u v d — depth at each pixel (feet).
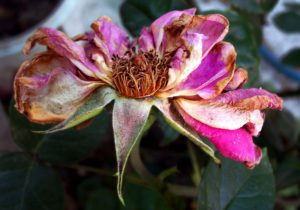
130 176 0.83
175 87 0.67
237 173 0.75
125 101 0.67
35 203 0.80
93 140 0.85
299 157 1.05
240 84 0.67
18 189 0.80
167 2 0.93
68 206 1.09
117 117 0.66
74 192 1.10
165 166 1.04
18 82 0.68
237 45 0.86
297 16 1.22
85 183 0.94
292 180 0.98
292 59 1.17
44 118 0.69
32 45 0.69
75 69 0.69
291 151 1.05
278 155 1.04
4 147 1.12
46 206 0.80
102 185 0.94
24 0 1.40
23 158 0.83
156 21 0.69
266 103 0.64
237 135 0.65
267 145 1.03
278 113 1.10
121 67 0.67
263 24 1.09
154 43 0.70
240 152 0.64
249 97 0.64
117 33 0.71
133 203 0.77
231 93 0.66
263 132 1.02
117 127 0.66
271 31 1.68
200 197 0.74
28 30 1.34
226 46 0.67
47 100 0.68
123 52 0.71
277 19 1.23
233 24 0.87
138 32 0.93
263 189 0.75
